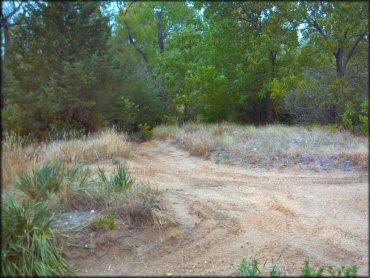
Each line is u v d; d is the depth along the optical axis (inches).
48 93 198.2
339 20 261.7
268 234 179.5
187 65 350.9
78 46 200.7
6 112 181.6
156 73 297.0
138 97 266.8
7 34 163.8
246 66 419.5
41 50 189.9
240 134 385.7
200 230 178.1
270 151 319.0
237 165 300.5
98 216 167.6
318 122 391.2
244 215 198.1
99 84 218.1
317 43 339.0
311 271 140.3
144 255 153.0
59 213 163.3
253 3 293.4
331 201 210.5
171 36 306.8
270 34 349.4
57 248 144.0
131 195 187.5
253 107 485.7
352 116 316.5
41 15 176.1
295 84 399.9
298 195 225.5
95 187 187.5
